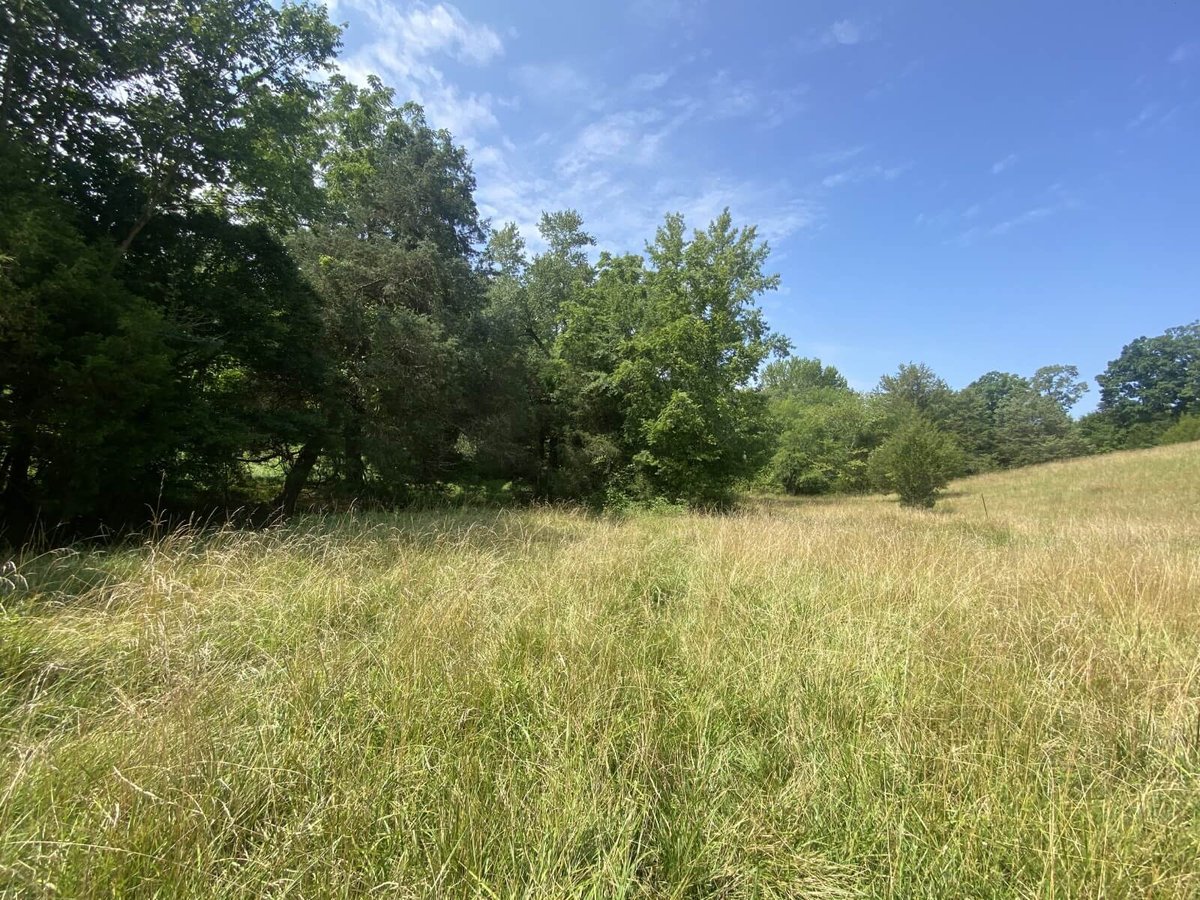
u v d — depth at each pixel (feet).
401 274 45.14
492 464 52.80
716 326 57.36
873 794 7.00
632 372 53.31
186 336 28.43
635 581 18.04
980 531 36.47
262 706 8.71
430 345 42.93
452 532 25.32
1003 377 247.70
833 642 12.15
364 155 50.88
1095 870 5.59
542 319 68.54
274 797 6.61
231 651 11.41
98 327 23.38
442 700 8.86
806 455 114.32
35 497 24.11
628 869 5.63
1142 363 196.85
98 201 28.99
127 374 22.59
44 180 25.68
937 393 153.58
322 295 41.37
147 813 6.06
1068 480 91.81
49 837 5.88
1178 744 7.85
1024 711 8.64
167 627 11.76
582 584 16.24
